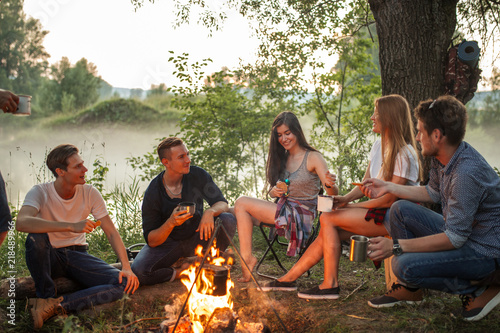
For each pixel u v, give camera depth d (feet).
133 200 18.31
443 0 14.02
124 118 94.89
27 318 9.08
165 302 10.17
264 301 10.05
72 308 9.26
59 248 10.03
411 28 13.88
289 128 11.06
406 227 8.83
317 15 22.80
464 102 14.01
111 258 14.28
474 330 7.94
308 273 11.79
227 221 11.59
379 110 9.75
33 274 9.16
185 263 11.57
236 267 12.79
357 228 9.70
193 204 10.07
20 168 43.29
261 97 24.70
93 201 10.28
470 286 8.12
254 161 23.29
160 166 21.30
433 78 13.94
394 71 14.14
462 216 7.59
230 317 8.11
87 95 111.96
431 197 9.09
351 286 11.04
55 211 9.89
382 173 9.94
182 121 22.98
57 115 104.94
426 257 7.90
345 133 23.75
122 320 9.20
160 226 11.35
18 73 109.60
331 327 8.59
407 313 8.95
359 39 25.08
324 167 10.79
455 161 7.88
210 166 21.94
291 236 10.91
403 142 9.52
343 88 26.08
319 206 9.72
